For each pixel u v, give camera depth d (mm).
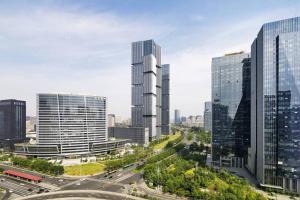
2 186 187875
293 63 174625
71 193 170125
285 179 174125
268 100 185000
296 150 170750
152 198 156625
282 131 176375
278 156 177375
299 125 170250
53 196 163625
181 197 160125
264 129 185500
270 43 186375
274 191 175000
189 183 168875
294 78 173750
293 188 171000
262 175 186500
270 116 183375
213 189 173500
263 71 189000
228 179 195750
